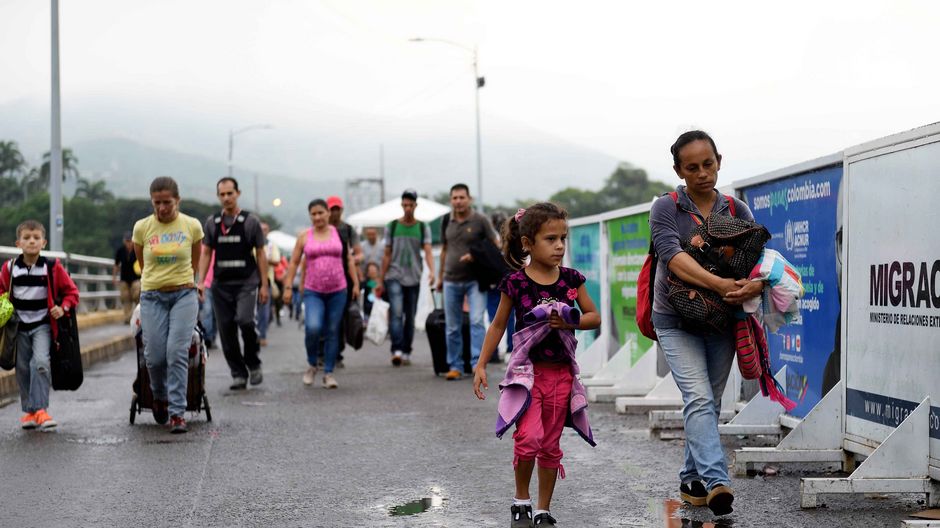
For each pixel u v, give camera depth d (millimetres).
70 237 77062
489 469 6953
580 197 118812
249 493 6309
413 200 15352
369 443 8133
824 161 6707
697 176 5496
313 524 5480
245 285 11961
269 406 10562
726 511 5324
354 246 15062
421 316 25938
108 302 31141
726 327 5418
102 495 6301
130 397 11633
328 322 12297
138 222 9094
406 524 5438
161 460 7500
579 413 5258
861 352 6160
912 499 5703
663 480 6453
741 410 7750
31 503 6094
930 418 5457
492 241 13172
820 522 5223
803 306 7160
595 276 12438
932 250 5375
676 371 5535
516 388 5172
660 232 5527
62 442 8359
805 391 7156
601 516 5504
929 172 5395
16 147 97625
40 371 9086
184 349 8961
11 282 9125
